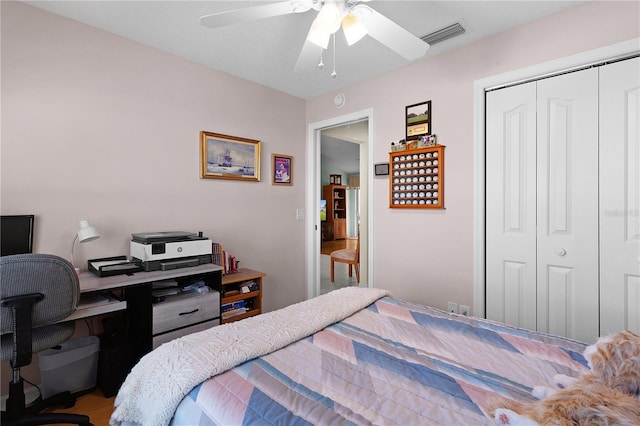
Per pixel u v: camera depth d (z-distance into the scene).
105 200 2.17
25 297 1.36
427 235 2.57
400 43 1.61
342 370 1.05
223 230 2.85
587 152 1.89
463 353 1.17
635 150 1.75
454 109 2.41
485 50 2.25
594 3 1.84
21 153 1.86
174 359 1.06
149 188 2.38
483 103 2.28
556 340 1.24
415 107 2.63
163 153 2.45
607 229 1.83
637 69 1.74
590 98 1.88
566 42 1.93
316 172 3.58
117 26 2.12
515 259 2.16
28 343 1.38
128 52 2.27
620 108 1.79
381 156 2.88
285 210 3.38
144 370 1.07
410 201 2.64
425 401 0.89
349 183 10.86
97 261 2.11
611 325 1.82
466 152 2.35
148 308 1.93
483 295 2.29
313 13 1.97
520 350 1.18
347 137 4.10
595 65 1.87
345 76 2.92
